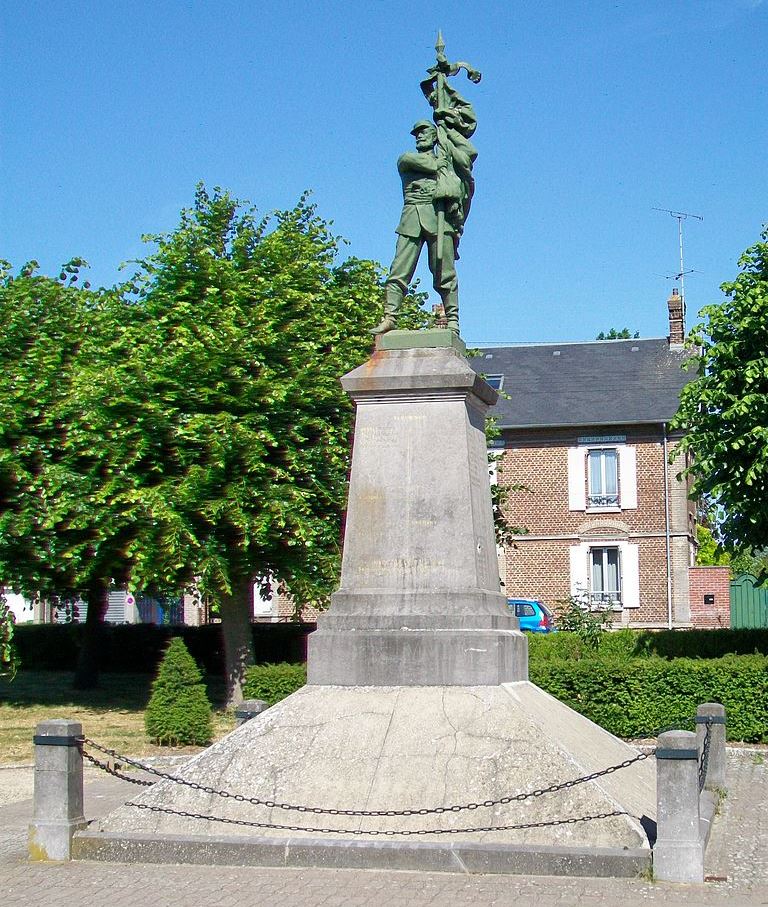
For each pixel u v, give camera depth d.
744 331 20.14
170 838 9.09
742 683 17.70
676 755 8.42
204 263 22.25
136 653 33.25
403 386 11.41
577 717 11.68
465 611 10.80
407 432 11.39
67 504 20.91
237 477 20.64
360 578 11.14
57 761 9.39
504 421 40.09
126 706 24.08
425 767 9.44
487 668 10.48
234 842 8.95
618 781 9.83
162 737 17.56
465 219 12.91
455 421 11.36
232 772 9.70
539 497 40.06
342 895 7.92
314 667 10.79
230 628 22.50
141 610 44.81
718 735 12.88
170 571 20.50
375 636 10.71
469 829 8.74
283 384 20.84
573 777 9.18
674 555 38.75
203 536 20.62
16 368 23.05
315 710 10.30
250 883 8.32
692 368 40.88
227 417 20.20
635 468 39.41
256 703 11.69
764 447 19.33
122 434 20.58
